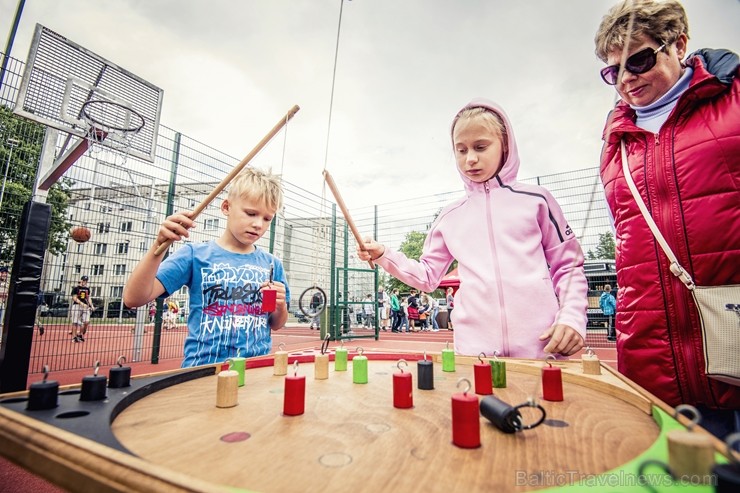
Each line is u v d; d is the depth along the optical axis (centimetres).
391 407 74
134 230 443
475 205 168
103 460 39
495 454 49
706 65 110
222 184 125
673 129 112
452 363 117
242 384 96
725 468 31
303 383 69
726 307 97
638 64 110
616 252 129
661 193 112
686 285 104
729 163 100
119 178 422
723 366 95
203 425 62
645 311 113
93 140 296
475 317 155
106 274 432
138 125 353
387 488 39
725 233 100
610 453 49
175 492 32
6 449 49
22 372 187
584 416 67
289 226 607
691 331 104
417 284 174
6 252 360
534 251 152
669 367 107
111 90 332
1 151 354
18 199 361
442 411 71
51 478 42
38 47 281
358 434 57
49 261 412
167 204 457
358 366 99
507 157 164
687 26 113
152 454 48
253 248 206
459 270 170
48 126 275
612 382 88
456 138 162
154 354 455
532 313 144
